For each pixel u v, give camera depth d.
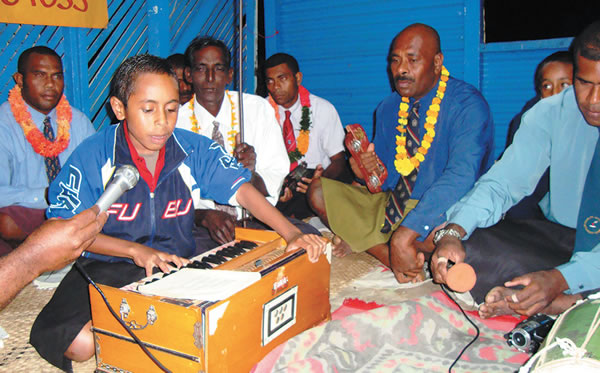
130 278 2.17
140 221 2.25
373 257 3.53
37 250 1.40
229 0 5.34
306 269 2.16
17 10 3.67
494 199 2.70
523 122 2.77
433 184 2.94
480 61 4.55
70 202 2.15
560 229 2.71
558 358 1.42
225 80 3.24
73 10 3.93
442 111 3.09
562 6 4.29
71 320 2.03
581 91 2.34
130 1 4.38
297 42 5.47
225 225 2.81
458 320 2.38
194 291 1.74
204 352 1.64
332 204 3.31
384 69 5.04
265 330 1.94
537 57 4.30
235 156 3.00
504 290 2.40
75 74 4.09
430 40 3.01
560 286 2.29
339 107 5.38
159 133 2.01
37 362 2.28
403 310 2.33
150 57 2.03
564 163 2.64
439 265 2.51
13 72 3.85
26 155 3.57
